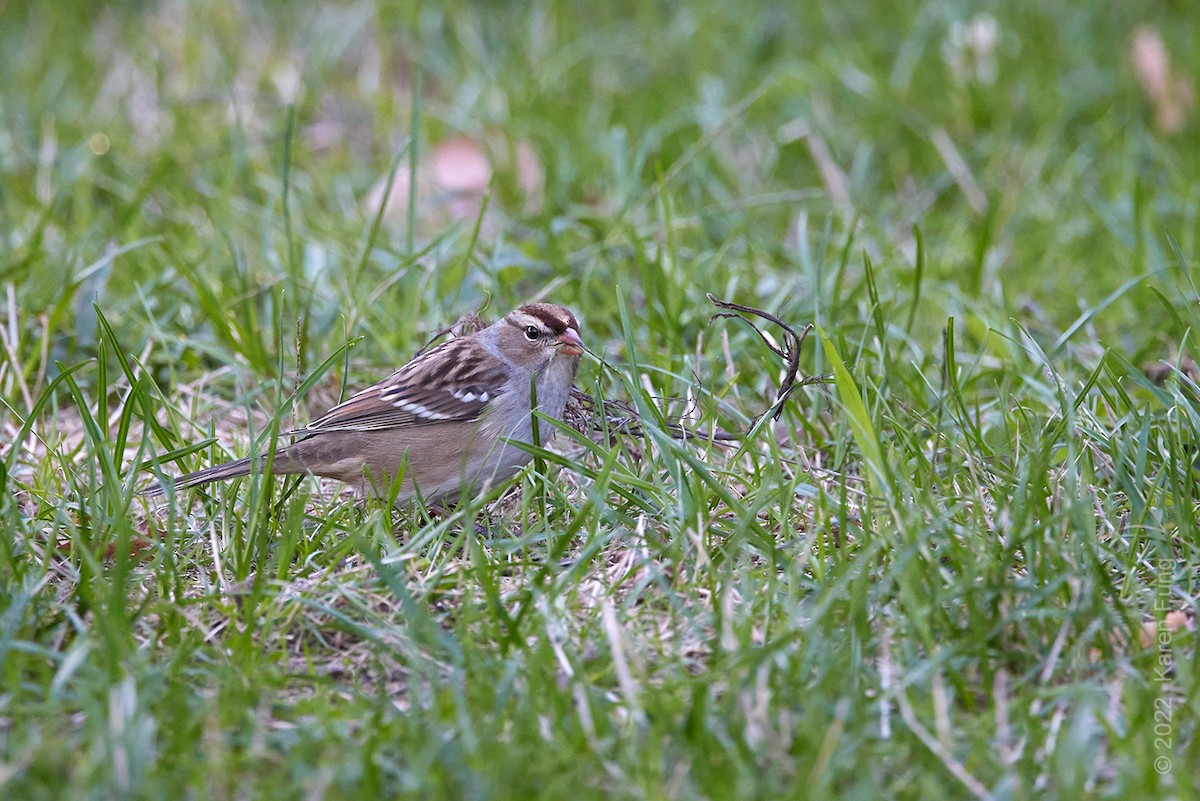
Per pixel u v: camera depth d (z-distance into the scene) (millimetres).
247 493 9008
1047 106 15875
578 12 19219
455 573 7984
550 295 12367
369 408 9211
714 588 7723
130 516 8555
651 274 12133
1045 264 13203
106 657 6781
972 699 6836
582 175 15133
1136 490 8273
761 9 18453
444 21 18516
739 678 6703
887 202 14734
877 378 10273
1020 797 6074
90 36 18406
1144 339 11688
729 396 10688
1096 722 6672
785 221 14461
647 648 7352
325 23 18562
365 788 6059
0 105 16234
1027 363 10906
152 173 14695
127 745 6109
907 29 17547
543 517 8586
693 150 13484
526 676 6918
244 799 6160
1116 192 14383
